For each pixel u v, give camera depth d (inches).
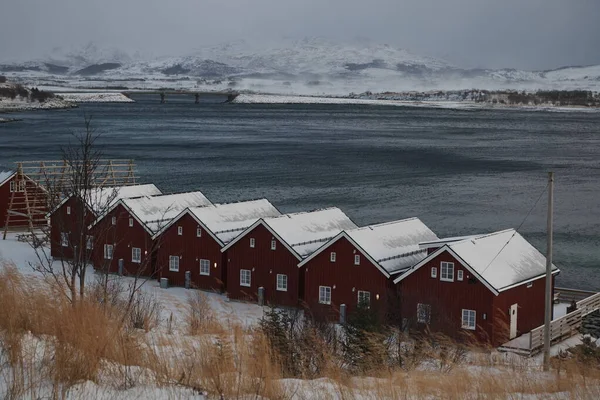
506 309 1542.8
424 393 496.7
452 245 1555.1
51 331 535.8
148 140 7440.9
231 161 5615.2
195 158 5807.1
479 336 1517.0
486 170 5191.9
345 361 704.4
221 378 465.1
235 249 1909.4
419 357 781.3
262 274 1879.9
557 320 1482.5
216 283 1990.7
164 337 634.2
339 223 2063.2
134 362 514.9
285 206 3587.6
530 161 5816.9
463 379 545.6
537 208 3595.0
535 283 1638.8
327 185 4357.8
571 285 2209.6
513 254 1653.5
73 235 1091.3
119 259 2118.6
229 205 2162.9
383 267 1676.9
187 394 446.6
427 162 5693.9
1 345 480.7
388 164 5536.4
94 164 1688.0
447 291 1555.1
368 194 4003.4
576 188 4311.0
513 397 524.4
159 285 2025.1
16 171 2731.3
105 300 717.3
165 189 4128.9
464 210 3511.3
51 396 415.8
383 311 1557.6
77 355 461.7
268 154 6200.8
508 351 1401.3
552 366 835.4
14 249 2297.0
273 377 499.5
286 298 1852.9
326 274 1752.0
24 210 2743.6
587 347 1167.6
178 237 2036.2
